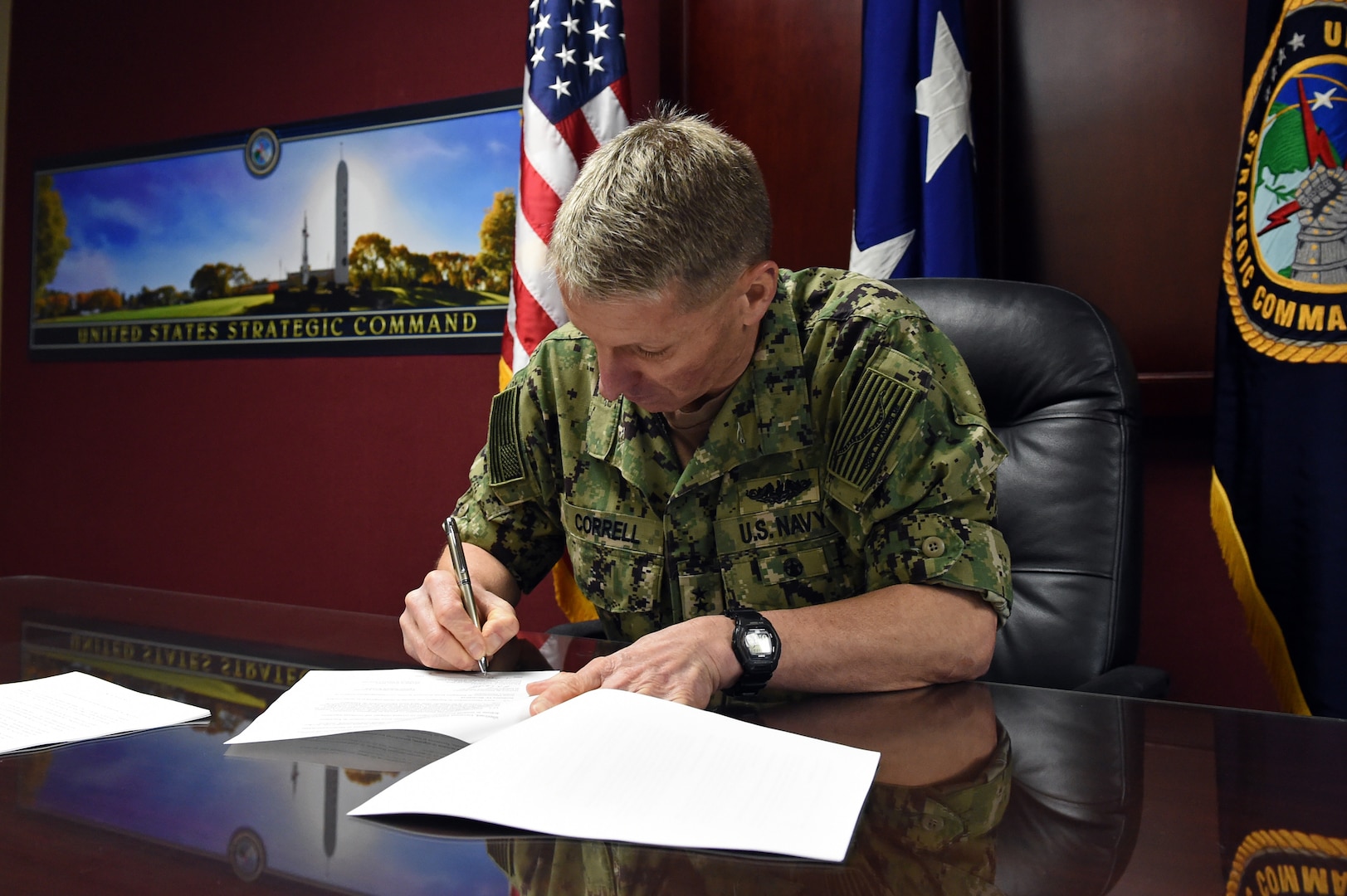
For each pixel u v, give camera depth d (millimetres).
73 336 3320
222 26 3076
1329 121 1509
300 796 536
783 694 804
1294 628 1516
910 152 1916
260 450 3002
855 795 526
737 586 1029
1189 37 1904
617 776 536
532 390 1146
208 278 3086
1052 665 1165
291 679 831
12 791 542
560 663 903
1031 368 1295
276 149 2979
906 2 1916
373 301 2832
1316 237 1513
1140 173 1946
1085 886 414
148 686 799
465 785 520
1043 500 1231
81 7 3322
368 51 2850
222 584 3064
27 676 831
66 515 3334
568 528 1118
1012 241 2049
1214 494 1621
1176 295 1920
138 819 499
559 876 426
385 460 2818
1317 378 1511
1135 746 639
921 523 917
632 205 808
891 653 822
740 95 2309
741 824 483
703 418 1032
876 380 970
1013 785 555
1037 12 2023
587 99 2205
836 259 2221
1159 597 1922
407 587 2785
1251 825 490
